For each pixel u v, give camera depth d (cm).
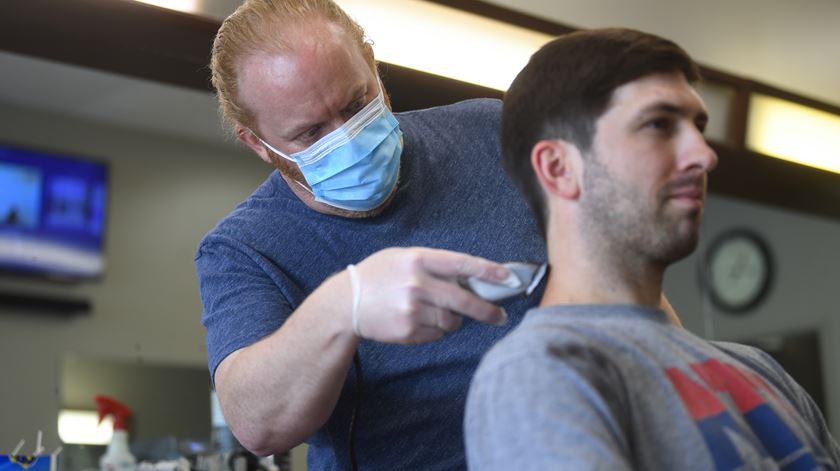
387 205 165
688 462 98
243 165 592
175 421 442
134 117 547
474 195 168
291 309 160
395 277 119
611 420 95
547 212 118
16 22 240
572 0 328
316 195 163
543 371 97
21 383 494
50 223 525
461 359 157
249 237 165
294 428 144
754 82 384
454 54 302
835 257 529
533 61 121
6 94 514
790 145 395
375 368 158
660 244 111
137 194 555
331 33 159
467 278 118
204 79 271
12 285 511
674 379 104
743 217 554
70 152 538
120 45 250
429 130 175
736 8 368
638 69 113
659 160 111
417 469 157
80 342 517
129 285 542
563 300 114
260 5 164
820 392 532
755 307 550
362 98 159
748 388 110
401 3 292
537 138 117
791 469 107
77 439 433
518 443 93
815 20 384
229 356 152
